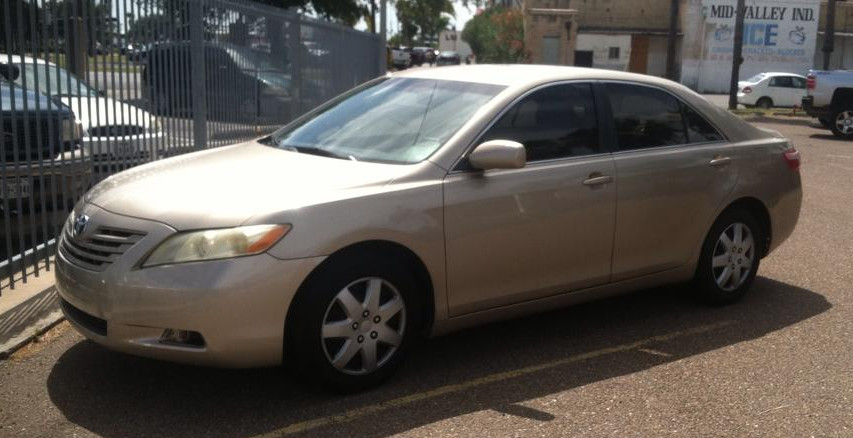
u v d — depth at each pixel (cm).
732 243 603
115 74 728
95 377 460
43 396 435
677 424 420
